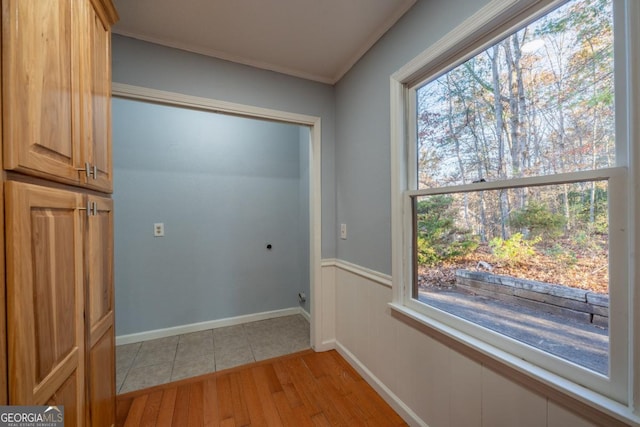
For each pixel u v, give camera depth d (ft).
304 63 6.76
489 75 3.74
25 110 2.18
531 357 3.18
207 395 5.73
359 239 6.48
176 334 8.67
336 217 7.65
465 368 3.87
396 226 5.21
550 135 3.07
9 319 2.03
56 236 2.61
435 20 4.37
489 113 3.75
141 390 5.90
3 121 2.02
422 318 4.58
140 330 8.29
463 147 4.16
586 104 2.76
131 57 5.59
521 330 3.35
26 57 2.21
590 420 2.62
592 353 2.72
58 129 2.66
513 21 3.40
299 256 10.43
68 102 2.85
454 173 4.32
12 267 2.05
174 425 4.91
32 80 2.27
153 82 5.77
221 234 9.32
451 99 4.35
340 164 7.38
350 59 6.60
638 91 2.32
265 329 9.08
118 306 8.02
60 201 2.68
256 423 4.95
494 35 3.63
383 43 5.60
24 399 2.11
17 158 2.08
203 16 5.13
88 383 3.25
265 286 9.97
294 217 10.39
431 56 4.42
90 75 3.38
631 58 2.36
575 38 2.85
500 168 3.62
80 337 3.05
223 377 6.37
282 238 10.23
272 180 10.05
